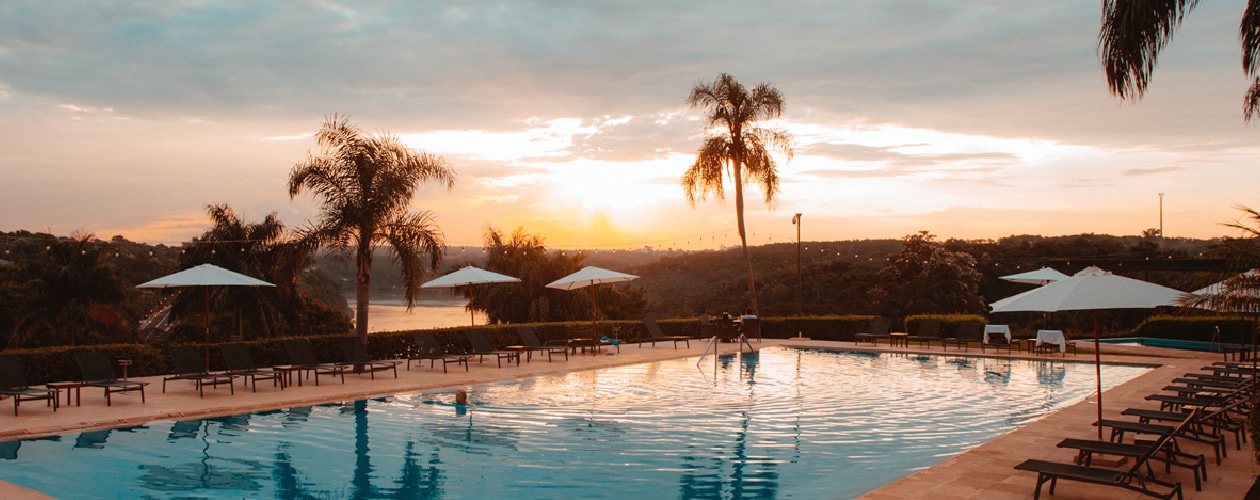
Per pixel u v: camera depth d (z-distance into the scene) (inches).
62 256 1358.3
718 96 1079.0
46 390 432.8
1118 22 305.6
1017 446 327.3
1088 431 359.6
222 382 519.8
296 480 307.7
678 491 291.3
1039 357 744.3
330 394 506.3
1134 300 290.7
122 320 1460.4
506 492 291.1
